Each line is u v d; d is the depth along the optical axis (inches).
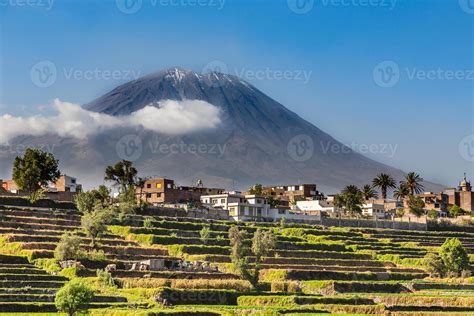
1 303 5187.0
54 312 5211.6
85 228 7839.6
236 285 6825.8
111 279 6387.8
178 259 7785.4
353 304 6417.3
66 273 6569.9
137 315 4987.7
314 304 6299.2
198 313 5319.9
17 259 6865.2
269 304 6338.6
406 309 6240.2
